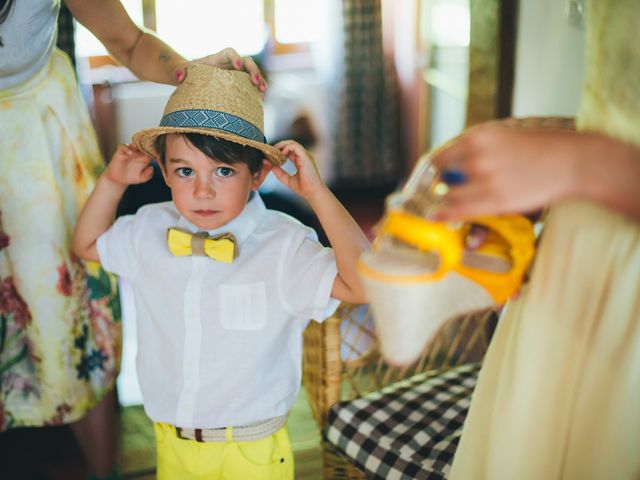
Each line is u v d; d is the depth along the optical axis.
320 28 4.32
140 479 1.95
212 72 1.24
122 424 2.17
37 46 1.44
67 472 1.93
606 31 0.77
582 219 0.84
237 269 1.34
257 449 1.40
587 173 0.70
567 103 1.78
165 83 1.53
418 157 4.06
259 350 1.35
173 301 1.36
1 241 1.55
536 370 0.89
